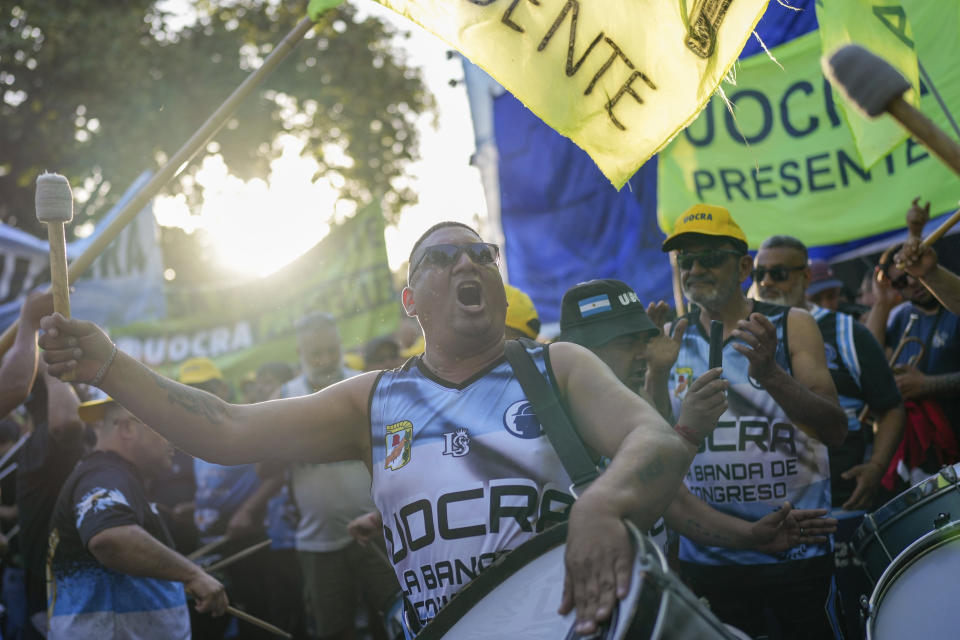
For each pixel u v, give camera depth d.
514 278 6.81
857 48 1.67
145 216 9.90
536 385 1.90
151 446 3.59
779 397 2.96
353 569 5.29
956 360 4.64
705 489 3.25
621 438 1.78
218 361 9.85
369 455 2.12
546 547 1.76
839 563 3.74
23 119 17.77
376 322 8.73
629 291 2.83
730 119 5.02
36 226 18.78
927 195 4.62
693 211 3.36
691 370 3.38
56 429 3.91
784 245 4.14
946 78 4.38
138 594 3.44
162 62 18.14
